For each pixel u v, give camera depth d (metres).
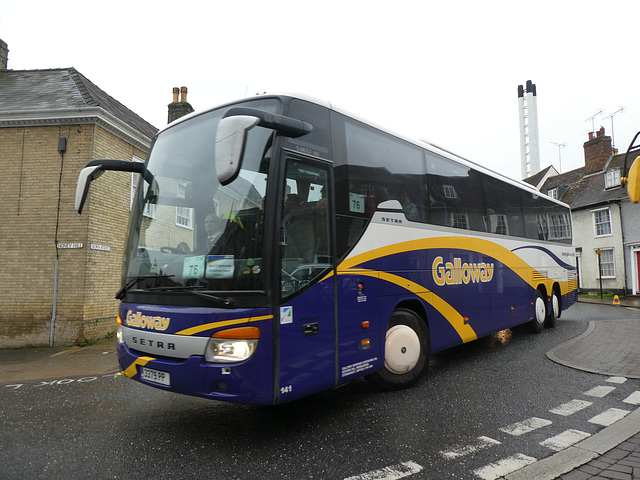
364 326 4.61
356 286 4.55
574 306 18.91
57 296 10.12
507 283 7.98
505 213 8.22
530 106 40.91
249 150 3.89
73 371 7.34
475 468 3.29
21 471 3.32
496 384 5.66
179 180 4.23
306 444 3.77
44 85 12.60
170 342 3.70
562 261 11.14
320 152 4.34
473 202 7.15
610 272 26.67
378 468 3.30
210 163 4.09
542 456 3.50
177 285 3.81
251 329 3.49
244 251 3.65
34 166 10.54
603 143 30.27
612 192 26.92
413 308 5.79
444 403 4.87
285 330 3.69
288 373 3.68
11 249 10.34
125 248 4.54
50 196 10.42
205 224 3.86
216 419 4.46
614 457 3.48
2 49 14.35
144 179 4.63
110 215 11.05
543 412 4.57
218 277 3.64
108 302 10.88
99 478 3.19
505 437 3.90
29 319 10.09
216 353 3.50
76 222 10.29
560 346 8.00
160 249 4.10
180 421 4.43
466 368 6.55
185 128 4.55
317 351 3.99
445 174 6.52
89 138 10.50
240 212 3.76
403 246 5.37
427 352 5.68
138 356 3.99
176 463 3.43
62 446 3.82
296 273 3.86
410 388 5.48
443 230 6.22
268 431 4.09
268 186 3.75
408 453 3.57
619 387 5.48
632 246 25.34
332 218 4.35
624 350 7.59
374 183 5.04
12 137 10.65
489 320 7.24
